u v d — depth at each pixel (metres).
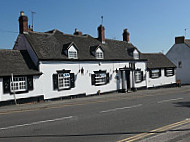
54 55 21.14
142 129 8.83
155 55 36.19
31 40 21.25
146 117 11.19
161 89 30.39
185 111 12.57
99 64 24.89
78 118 11.46
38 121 11.06
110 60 26.05
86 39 27.05
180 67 40.50
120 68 27.36
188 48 39.31
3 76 17.34
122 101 18.34
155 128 8.92
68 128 9.38
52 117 12.02
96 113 12.78
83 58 23.20
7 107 16.39
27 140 7.80
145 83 30.91
